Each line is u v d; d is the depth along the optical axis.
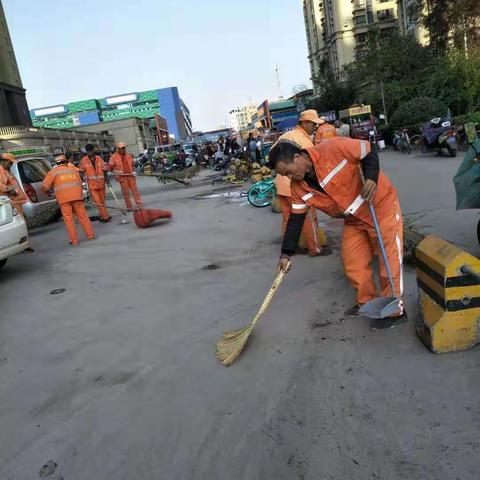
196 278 5.91
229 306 4.84
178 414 3.10
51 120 147.12
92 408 3.29
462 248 5.45
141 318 4.80
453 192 8.74
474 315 3.29
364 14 73.00
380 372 3.25
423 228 6.43
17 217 7.15
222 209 11.35
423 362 3.29
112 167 11.79
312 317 4.27
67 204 8.83
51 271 7.13
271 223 8.76
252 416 2.98
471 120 17.20
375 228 3.49
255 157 18.59
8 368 4.05
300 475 2.44
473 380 3.00
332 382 3.23
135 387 3.50
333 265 5.68
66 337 4.56
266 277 5.61
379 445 2.57
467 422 2.64
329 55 80.88
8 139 34.94
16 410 3.38
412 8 29.66
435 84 24.23
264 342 3.93
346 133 13.92
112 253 7.84
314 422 2.84
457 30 25.75
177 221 10.34
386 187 3.58
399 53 31.50
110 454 2.79
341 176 3.42
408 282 4.61
